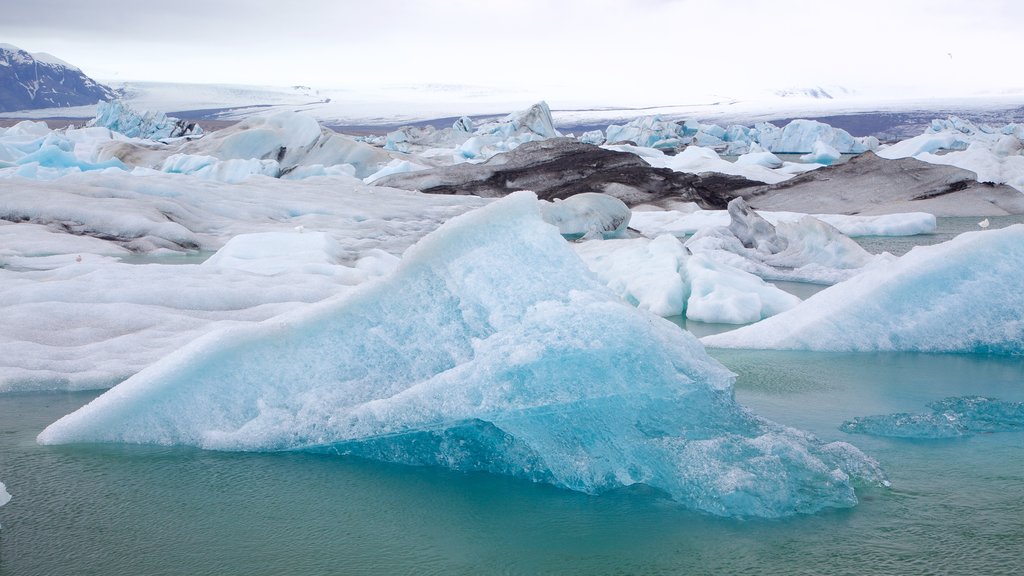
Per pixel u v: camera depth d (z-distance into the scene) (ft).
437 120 488.85
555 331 12.02
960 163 78.64
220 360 13.65
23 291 24.32
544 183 75.72
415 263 13.62
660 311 27.63
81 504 11.46
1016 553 9.74
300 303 25.20
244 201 55.62
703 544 10.08
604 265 33.58
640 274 30.48
